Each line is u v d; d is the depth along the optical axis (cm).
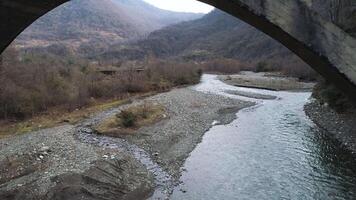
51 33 19425
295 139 2472
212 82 6612
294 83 5984
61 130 2727
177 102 3962
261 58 11412
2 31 823
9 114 3123
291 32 479
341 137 2409
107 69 5662
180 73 6103
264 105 4003
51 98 3597
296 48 516
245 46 13588
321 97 3500
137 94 4641
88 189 1572
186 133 2705
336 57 473
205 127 2931
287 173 1823
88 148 2186
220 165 1988
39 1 725
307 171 1842
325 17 481
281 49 11044
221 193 1614
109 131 2702
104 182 1655
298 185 1664
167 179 1803
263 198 1542
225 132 2769
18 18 786
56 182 1598
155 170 1936
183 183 1745
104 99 4241
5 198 1503
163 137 2575
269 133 2677
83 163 1847
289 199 1522
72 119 3145
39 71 3869
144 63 7288
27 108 3209
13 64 3559
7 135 2591
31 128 2803
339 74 479
